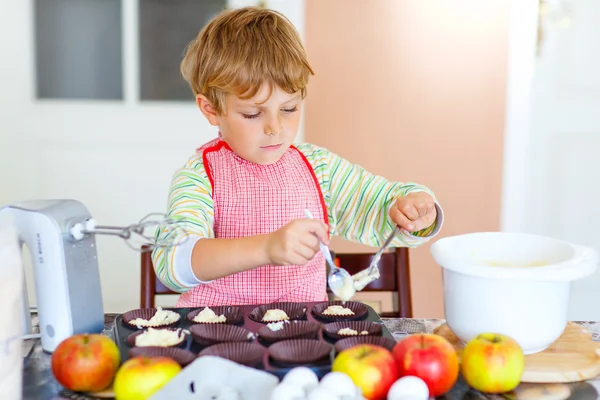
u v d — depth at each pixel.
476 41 2.42
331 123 2.46
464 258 0.87
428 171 2.49
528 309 0.81
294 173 1.22
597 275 2.58
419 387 0.69
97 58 2.37
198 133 2.43
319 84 2.43
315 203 1.22
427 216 1.04
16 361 0.71
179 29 2.37
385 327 0.89
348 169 1.25
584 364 0.80
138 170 2.44
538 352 0.85
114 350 0.75
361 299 2.44
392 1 2.39
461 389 0.76
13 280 0.73
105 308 2.50
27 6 2.31
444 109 2.45
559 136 2.51
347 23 2.40
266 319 0.93
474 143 2.47
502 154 2.48
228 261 0.90
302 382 0.67
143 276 1.31
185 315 0.96
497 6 2.40
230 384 0.67
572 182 2.53
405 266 1.32
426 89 2.44
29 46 2.34
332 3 2.38
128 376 0.68
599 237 2.54
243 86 1.02
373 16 2.40
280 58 1.03
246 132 1.08
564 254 0.90
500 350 0.73
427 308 2.54
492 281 0.81
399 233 1.14
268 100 1.04
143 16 2.35
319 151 1.29
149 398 0.65
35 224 0.84
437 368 0.72
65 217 0.86
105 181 2.45
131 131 2.42
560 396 0.74
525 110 2.45
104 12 2.35
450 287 0.86
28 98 2.37
